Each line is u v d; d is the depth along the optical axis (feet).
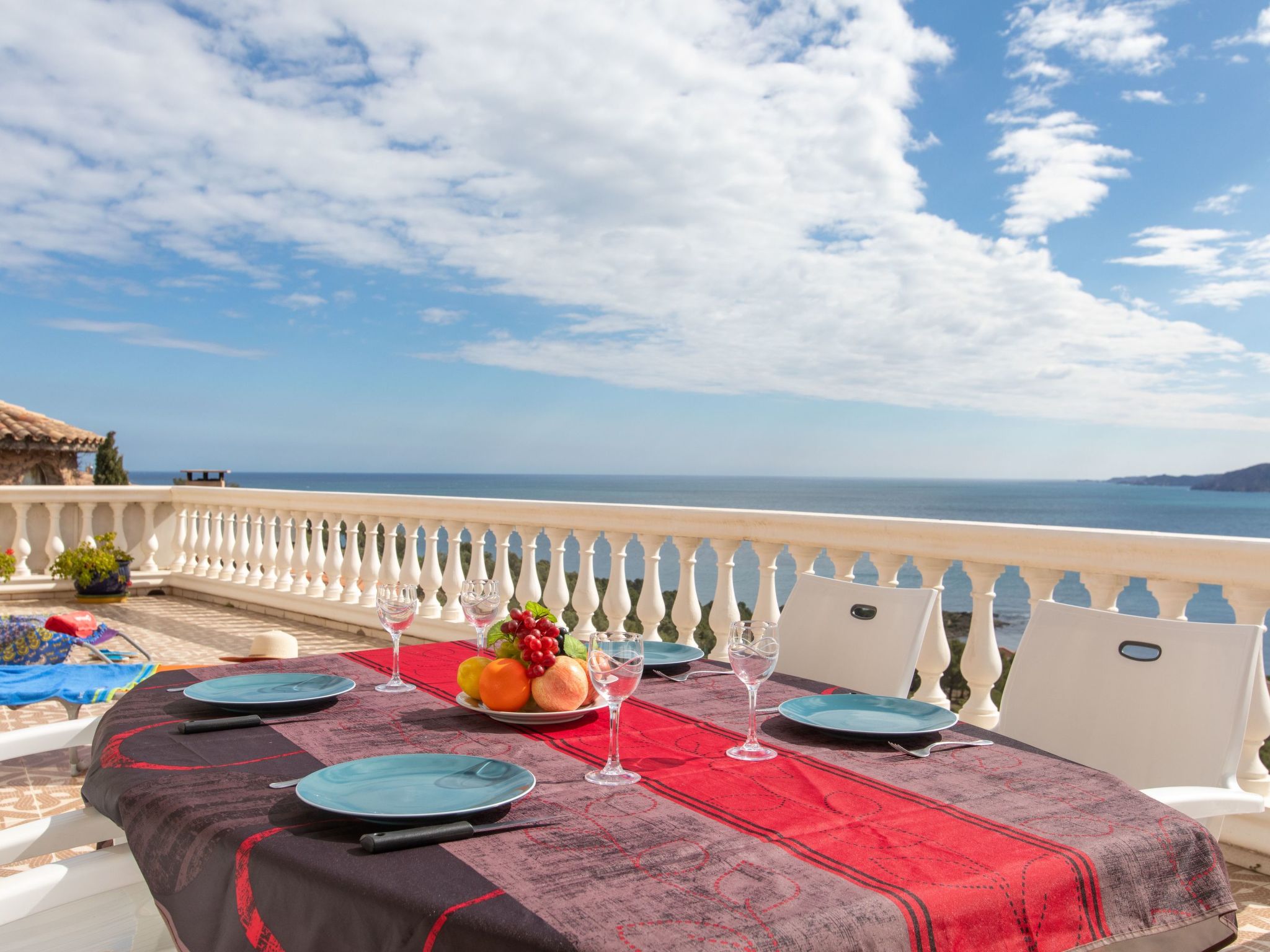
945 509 350.23
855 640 10.38
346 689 7.44
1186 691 7.79
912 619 9.93
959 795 5.37
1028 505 360.69
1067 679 8.58
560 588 20.95
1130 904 4.50
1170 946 4.54
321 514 29.27
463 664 7.17
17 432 55.83
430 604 24.88
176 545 36.04
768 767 5.81
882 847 4.51
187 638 26.91
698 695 7.82
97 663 16.79
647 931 3.56
